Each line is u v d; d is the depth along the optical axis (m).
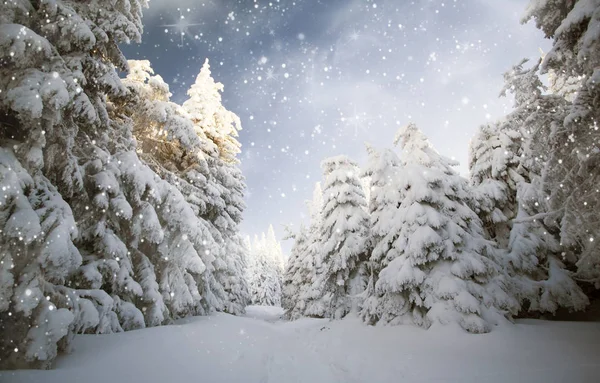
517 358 6.76
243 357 7.54
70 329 6.09
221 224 20.25
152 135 15.84
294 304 29.39
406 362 7.11
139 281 10.22
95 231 8.62
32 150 6.40
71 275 7.84
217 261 19.31
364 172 14.21
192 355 7.02
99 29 8.90
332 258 17.44
